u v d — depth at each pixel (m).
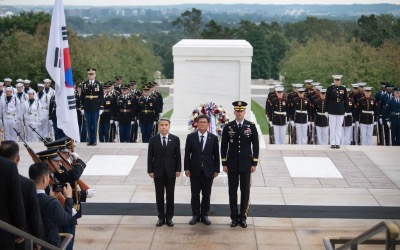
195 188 12.25
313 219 12.55
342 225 12.21
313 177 15.73
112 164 16.89
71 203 8.99
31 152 9.55
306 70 52.12
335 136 19.09
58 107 11.36
